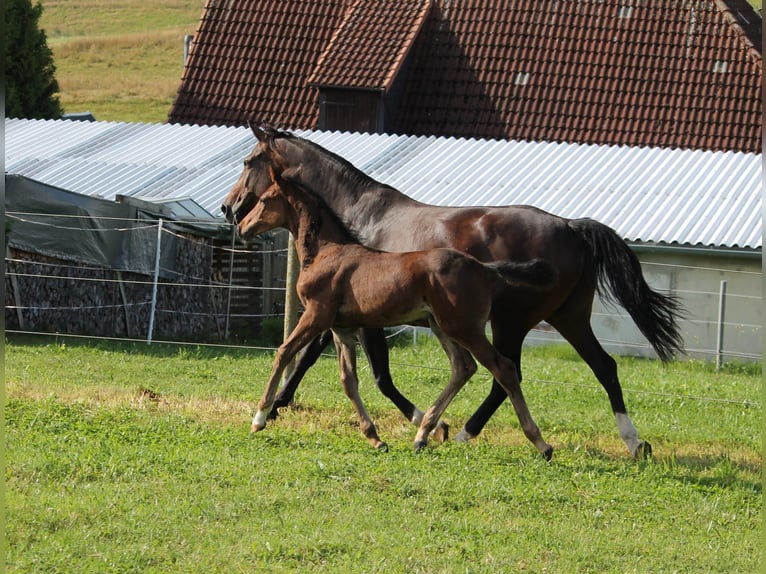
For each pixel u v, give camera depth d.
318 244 10.17
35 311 18.62
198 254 21.28
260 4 35.19
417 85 32.44
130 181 22.94
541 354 20.45
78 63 62.09
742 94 31.33
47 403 10.94
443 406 10.11
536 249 10.53
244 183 11.91
